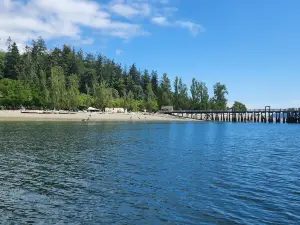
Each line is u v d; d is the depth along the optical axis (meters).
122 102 158.62
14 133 52.72
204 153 34.69
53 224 13.14
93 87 168.38
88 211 14.70
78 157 29.95
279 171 24.66
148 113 155.50
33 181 20.22
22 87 122.94
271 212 14.83
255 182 20.75
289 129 87.38
